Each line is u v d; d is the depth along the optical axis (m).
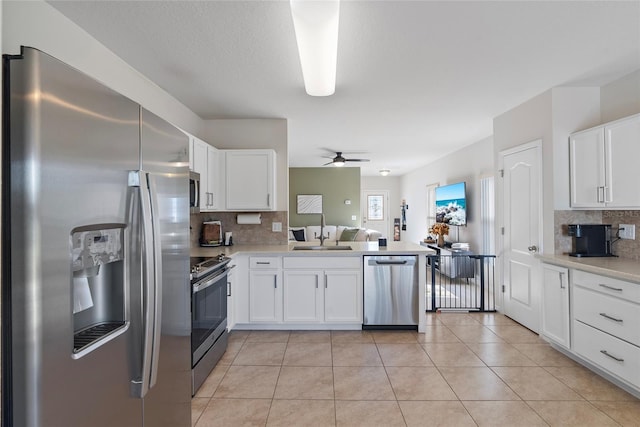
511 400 2.28
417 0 1.83
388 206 11.24
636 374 2.18
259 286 3.57
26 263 0.85
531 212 3.47
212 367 2.72
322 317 3.58
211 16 1.97
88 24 2.03
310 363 2.85
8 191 0.86
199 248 3.76
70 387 0.95
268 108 3.68
